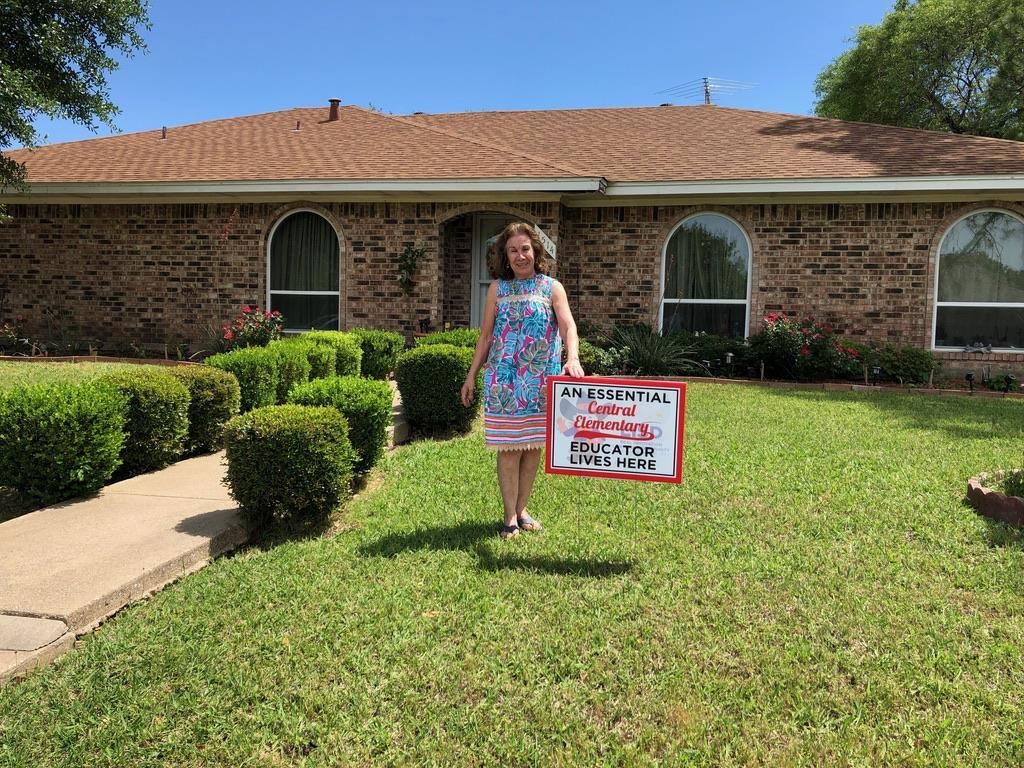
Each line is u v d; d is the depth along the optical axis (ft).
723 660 8.17
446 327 37.01
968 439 19.49
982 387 32.55
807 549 11.40
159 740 6.81
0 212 34.09
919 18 61.57
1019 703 7.34
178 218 38.58
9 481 13.60
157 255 38.83
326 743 6.80
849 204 34.45
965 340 34.35
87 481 14.12
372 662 8.11
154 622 9.08
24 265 39.91
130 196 37.78
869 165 33.71
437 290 36.83
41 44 29.22
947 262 34.22
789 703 7.39
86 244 39.32
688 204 36.01
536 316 11.86
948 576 10.33
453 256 39.34
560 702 7.43
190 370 18.63
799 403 25.89
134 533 11.80
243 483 12.42
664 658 8.22
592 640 8.58
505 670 7.97
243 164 37.93
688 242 36.60
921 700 7.43
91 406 14.02
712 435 20.06
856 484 14.97
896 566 10.65
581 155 38.99
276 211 37.81
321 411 13.44
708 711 7.25
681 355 34.45
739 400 26.55
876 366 33.19
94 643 8.50
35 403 13.58
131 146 42.06
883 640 8.54
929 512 13.10
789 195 34.53
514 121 46.52
